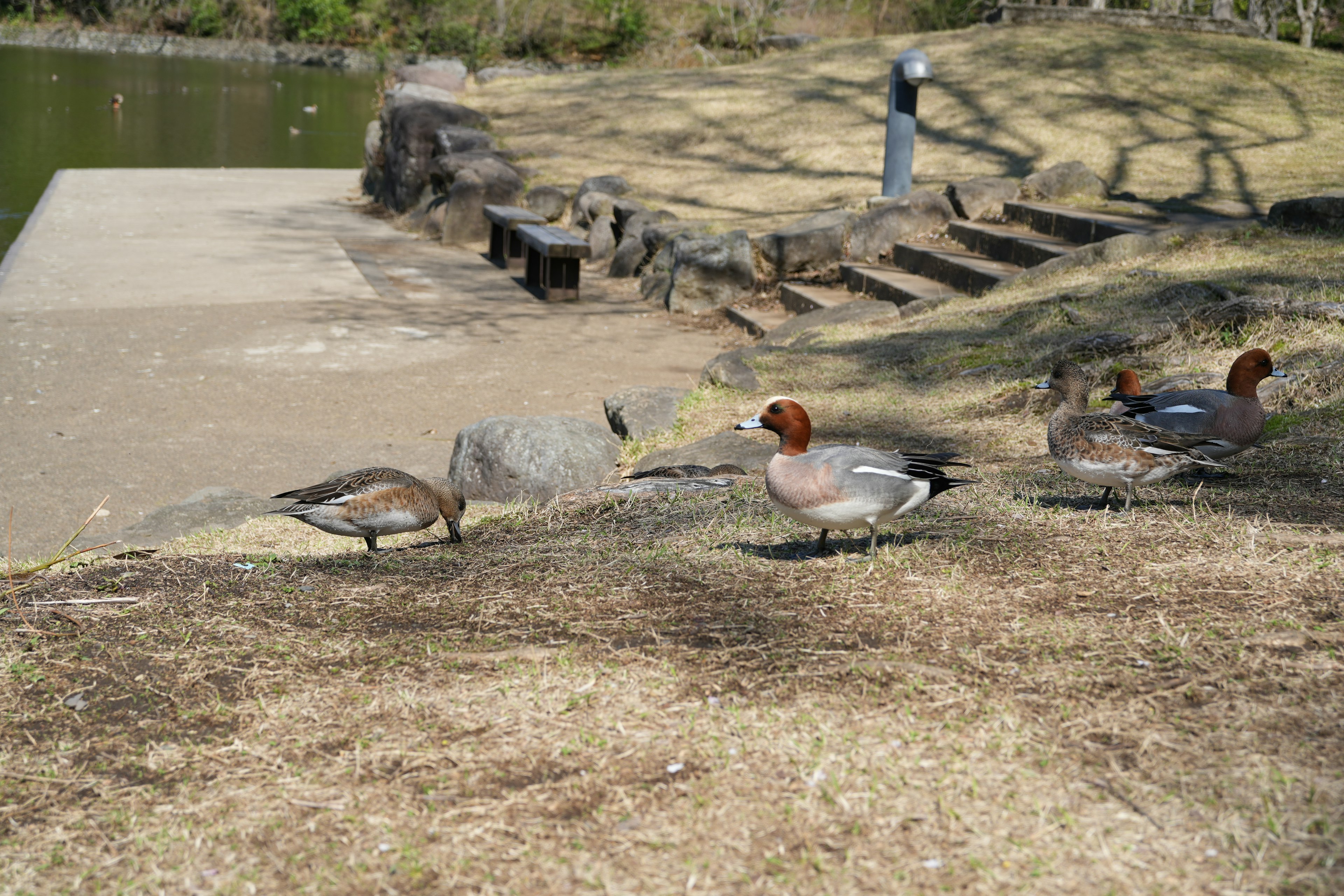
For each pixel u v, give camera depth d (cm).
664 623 412
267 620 432
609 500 641
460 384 1116
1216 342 855
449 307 1495
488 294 1598
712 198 1891
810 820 282
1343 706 324
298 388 1083
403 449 909
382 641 406
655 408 920
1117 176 1659
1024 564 458
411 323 1388
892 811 284
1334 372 727
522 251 1858
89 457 870
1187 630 382
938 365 995
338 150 3544
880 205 1614
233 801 303
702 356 1272
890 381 978
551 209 1991
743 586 449
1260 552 455
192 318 1361
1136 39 2391
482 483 793
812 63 2603
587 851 274
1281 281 979
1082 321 1004
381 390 1088
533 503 693
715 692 352
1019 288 1225
